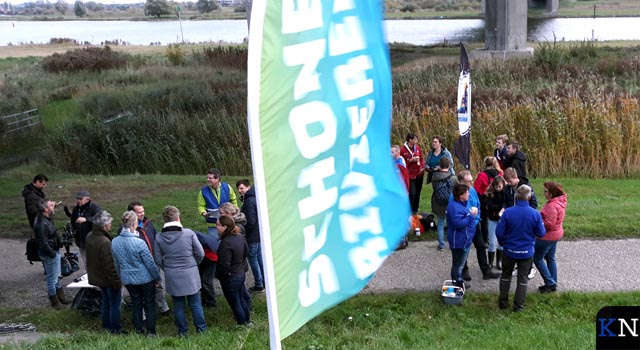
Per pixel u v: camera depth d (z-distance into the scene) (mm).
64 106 30109
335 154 4367
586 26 66312
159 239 8305
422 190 14711
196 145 19062
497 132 16453
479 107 18375
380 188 4816
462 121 12148
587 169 15852
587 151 15922
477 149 16266
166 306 9445
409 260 10797
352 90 4438
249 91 3709
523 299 8914
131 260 8344
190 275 8344
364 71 4527
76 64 40500
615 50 33625
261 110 3793
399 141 16828
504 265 8938
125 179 17469
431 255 10969
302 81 4055
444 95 21500
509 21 37594
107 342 8031
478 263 10445
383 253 4785
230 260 8461
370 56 4574
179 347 7848
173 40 81875
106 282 8547
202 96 26750
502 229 8812
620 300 8992
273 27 3834
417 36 64312
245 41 67438
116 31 114688
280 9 3867
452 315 8953
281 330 4008
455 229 9195
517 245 8727
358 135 4551
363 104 4562
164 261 8336
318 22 4113
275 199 3934
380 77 4715
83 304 9352
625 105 16906
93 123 21516
